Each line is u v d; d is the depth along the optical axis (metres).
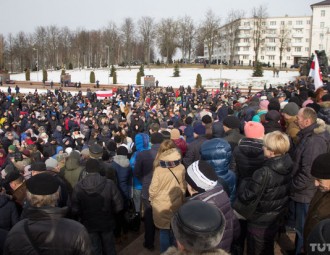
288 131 5.27
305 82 27.12
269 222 3.56
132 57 109.88
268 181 3.44
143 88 44.72
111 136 12.59
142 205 5.40
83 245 2.41
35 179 2.52
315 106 5.91
